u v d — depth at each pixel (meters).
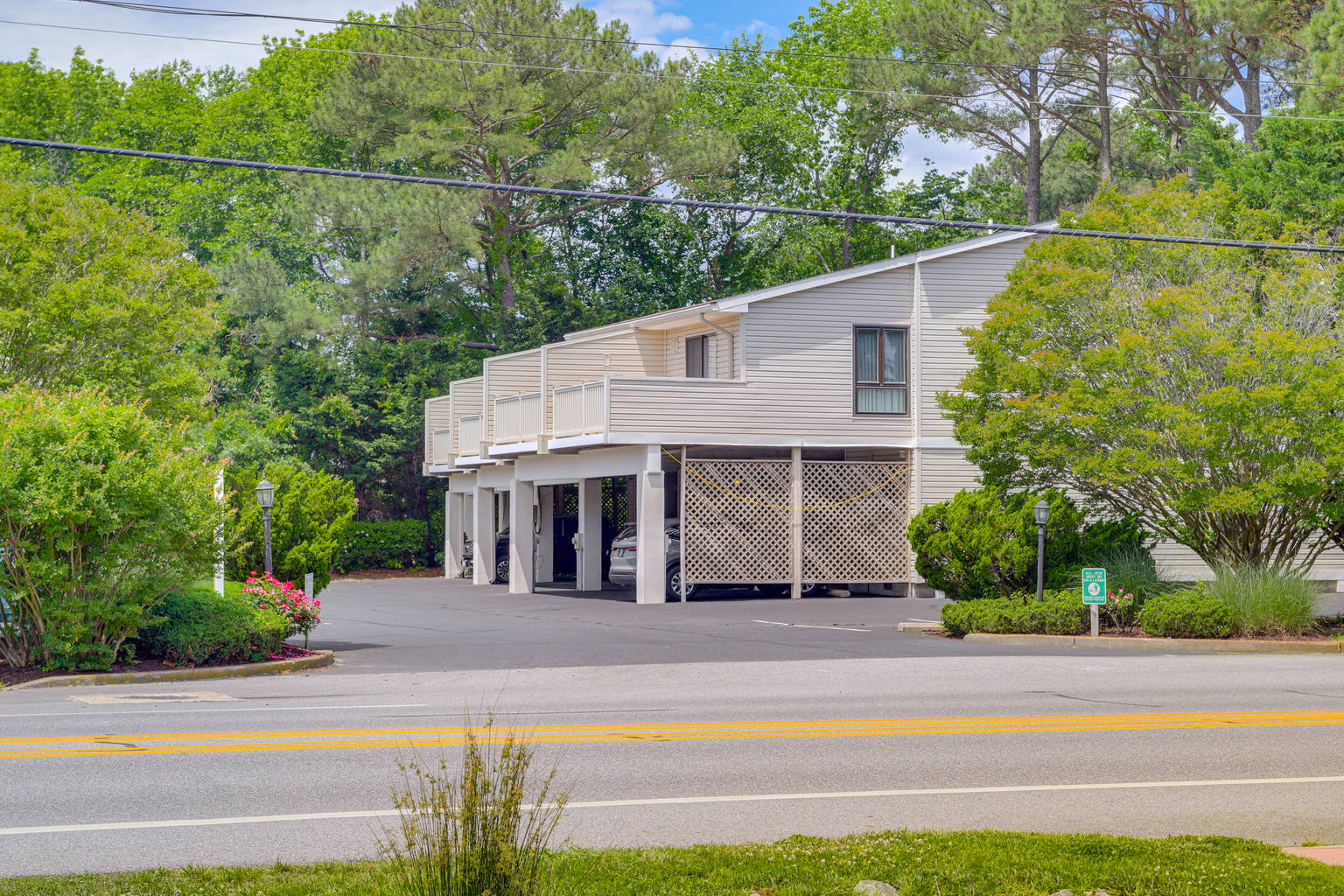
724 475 31.14
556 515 41.31
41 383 26.05
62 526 17.55
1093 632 21.88
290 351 48.97
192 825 8.54
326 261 56.81
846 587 34.19
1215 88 49.91
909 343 32.69
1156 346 23.52
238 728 12.58
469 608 30.06
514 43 47.84
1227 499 22.50
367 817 8.75
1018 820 8.80
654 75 50.47
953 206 61.78
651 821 8.72
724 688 15.91
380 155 47.69
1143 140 56.78
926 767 10.63
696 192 55.28
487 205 51.84
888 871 7.19
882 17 57.34
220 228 58.41
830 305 32.12
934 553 25.50
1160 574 26.28
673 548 30.92
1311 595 22.70
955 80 51.38
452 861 6.21
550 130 51.84
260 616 19.19
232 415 39.53
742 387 31.16
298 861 7.61
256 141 59.16
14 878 7.08
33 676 17.38
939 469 32.62
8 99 62.38
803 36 61.38
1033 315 24.81
